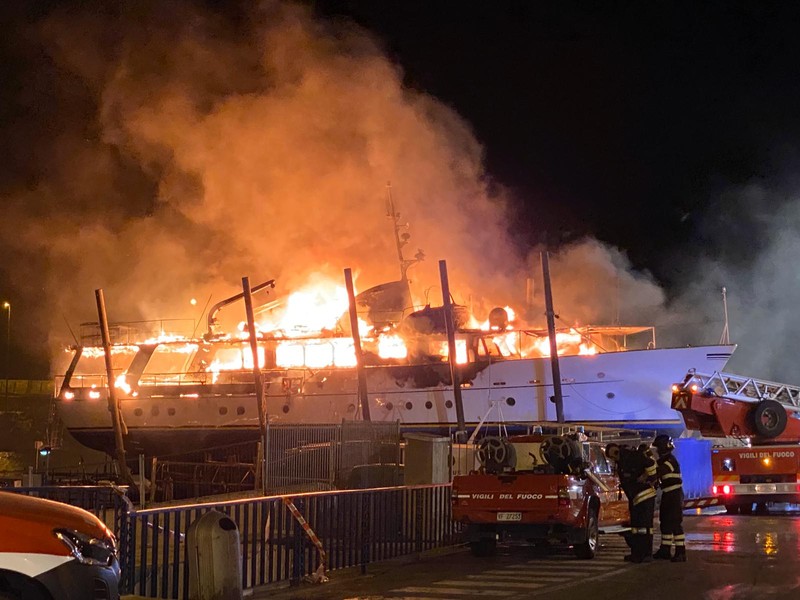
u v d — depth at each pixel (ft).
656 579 36.32
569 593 32.96
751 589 33.27
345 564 40.04
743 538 51.60
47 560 20.22
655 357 92.38
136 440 116.78
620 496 50.06
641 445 42.96
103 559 21.57
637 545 42.01
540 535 42.75
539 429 75.10
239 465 83.66
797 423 74.02
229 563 29.89
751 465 69.87
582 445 47.34
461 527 50.57
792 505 73.97
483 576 38.22
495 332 100.68
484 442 45.50
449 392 99.76
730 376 76.07
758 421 73.00
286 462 62.95
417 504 46.75
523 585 35.32
